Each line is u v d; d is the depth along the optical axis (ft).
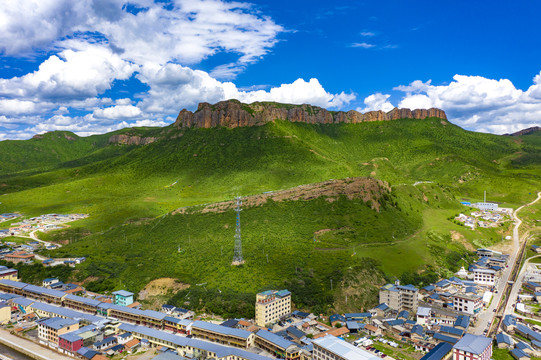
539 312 585.22
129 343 492.95
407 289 591.78
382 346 482.28
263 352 463.83
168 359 438.81
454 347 427.33
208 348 456.04
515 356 448.24
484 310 599.57
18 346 505.25
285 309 554.05
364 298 590.96
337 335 495.82
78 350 475.72
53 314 571.28
